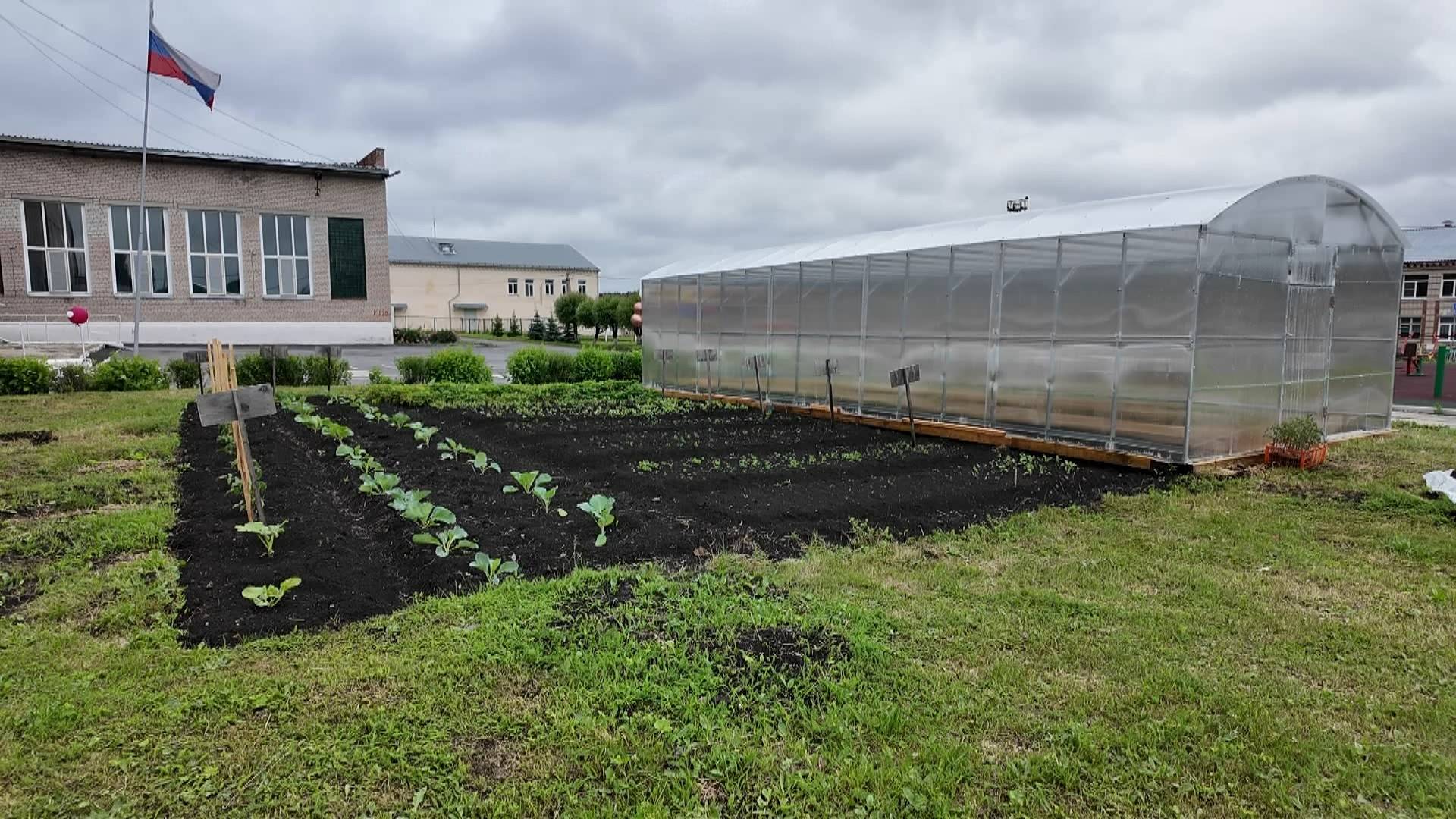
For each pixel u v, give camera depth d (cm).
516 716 364
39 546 596
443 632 453
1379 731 374
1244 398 984
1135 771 335
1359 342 1193
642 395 1772
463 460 961
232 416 602
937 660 435
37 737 343
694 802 309
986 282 1137
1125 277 959
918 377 1094
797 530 677
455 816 300
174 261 3089
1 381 1573
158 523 656
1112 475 916
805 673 400
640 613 471
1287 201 1009
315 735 348
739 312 1639
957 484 851
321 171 3300
